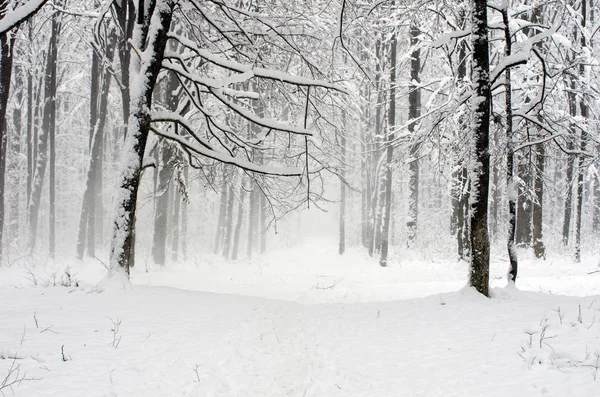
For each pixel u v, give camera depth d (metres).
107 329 6.22
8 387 4.10
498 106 14.15
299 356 6.22
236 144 11.93
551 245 22.25
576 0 15.63
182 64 10.34
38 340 5.47
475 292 8.48
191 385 4.80
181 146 11.53
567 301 7.45
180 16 11.90
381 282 15.54
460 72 16.64
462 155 10.84
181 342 6.04
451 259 19.81
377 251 25.06
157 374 4.93
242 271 19.42
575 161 16.88
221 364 5.52
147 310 7.42
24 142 28.73
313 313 8.83
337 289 13.95
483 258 8.59
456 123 14.41
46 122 22.53
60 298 7.81
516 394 4.12
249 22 12.33
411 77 20.27
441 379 4.83
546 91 13.80
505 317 6.79
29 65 21.75
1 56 15.16
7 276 14.47
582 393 3.85
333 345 6.61
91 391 4.25
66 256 22.20
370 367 5.55
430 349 5.89
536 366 4.65
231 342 6.36
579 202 17.12
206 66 13.29
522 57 8.96
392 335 6.77
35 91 24.97
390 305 8.87
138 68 10.33
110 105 26.94
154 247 17.91
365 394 4.72
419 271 17.52
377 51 20.75
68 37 21.38
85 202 19.98
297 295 12.91
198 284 14.63
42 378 4.39
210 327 6.90
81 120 32.09
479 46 8.98
